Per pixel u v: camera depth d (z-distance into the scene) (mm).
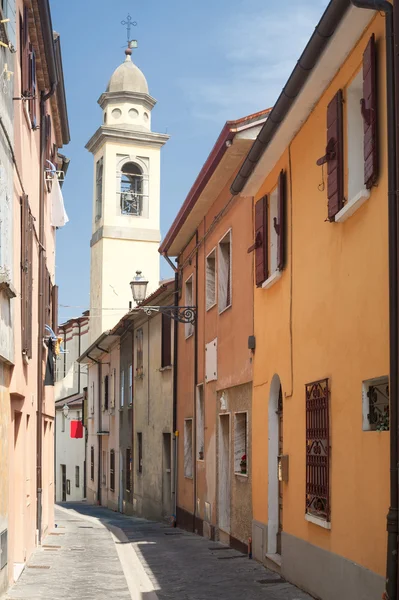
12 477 10969
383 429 7859
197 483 19328
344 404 8992
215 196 17578
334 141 9203
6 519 10195
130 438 30172
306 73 9453
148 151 43156
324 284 9898
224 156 14805
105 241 42156
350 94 9023
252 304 14188
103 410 37281
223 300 17172
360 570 8289
